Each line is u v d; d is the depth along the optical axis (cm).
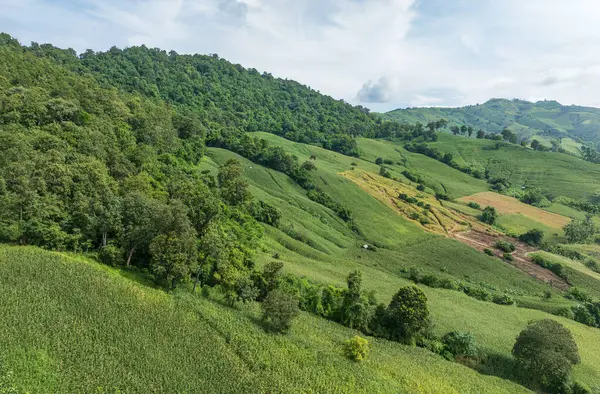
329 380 4928
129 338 4341
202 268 6531
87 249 5956
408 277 11250
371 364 5775
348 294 7569
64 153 7369
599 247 15988
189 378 4119
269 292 6562
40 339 3853
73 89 11644
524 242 15775
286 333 5897
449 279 11300
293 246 10988
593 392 6875
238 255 7400
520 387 6606
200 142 15138
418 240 14462
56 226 5769
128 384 3750
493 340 8100
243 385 4316
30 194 5700
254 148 17575
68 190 6406
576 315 10375
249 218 10662
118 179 8181
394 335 7500
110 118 11162
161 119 13600
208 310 5634
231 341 5047
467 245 14612
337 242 12744
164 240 5894
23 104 9000
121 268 6031
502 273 12619
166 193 8138
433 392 5450
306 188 16550
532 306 10669
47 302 4403
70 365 3703
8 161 6175
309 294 7750
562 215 19150
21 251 5197
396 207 17062
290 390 4484
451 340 7606
